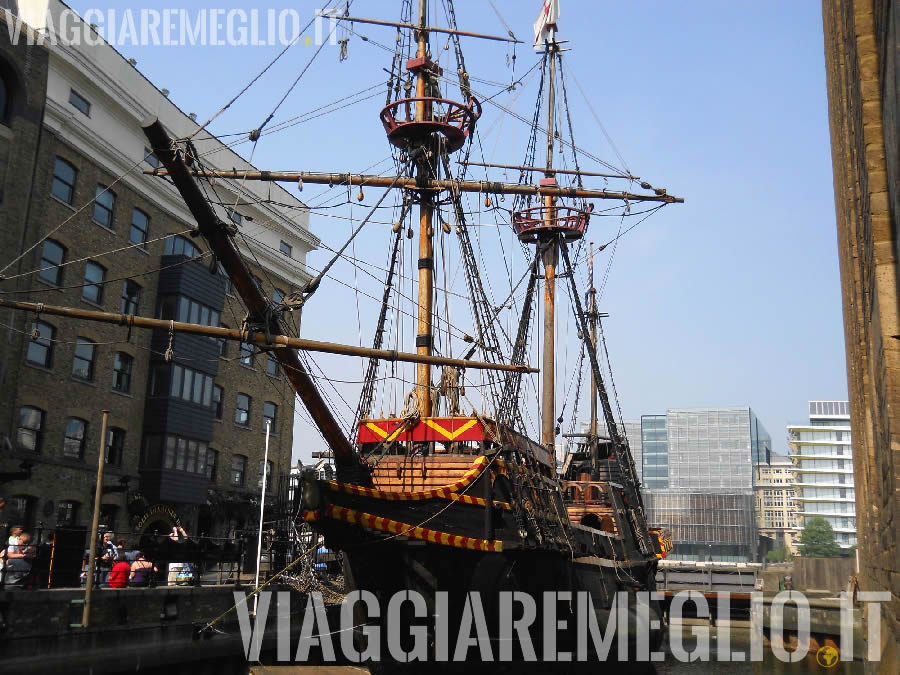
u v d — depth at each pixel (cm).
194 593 2131
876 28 1077
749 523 14812
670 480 17425
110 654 1794
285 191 4288
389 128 2461
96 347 3170
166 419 3391
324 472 2044
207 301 3712
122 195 3334
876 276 1045
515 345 3719
